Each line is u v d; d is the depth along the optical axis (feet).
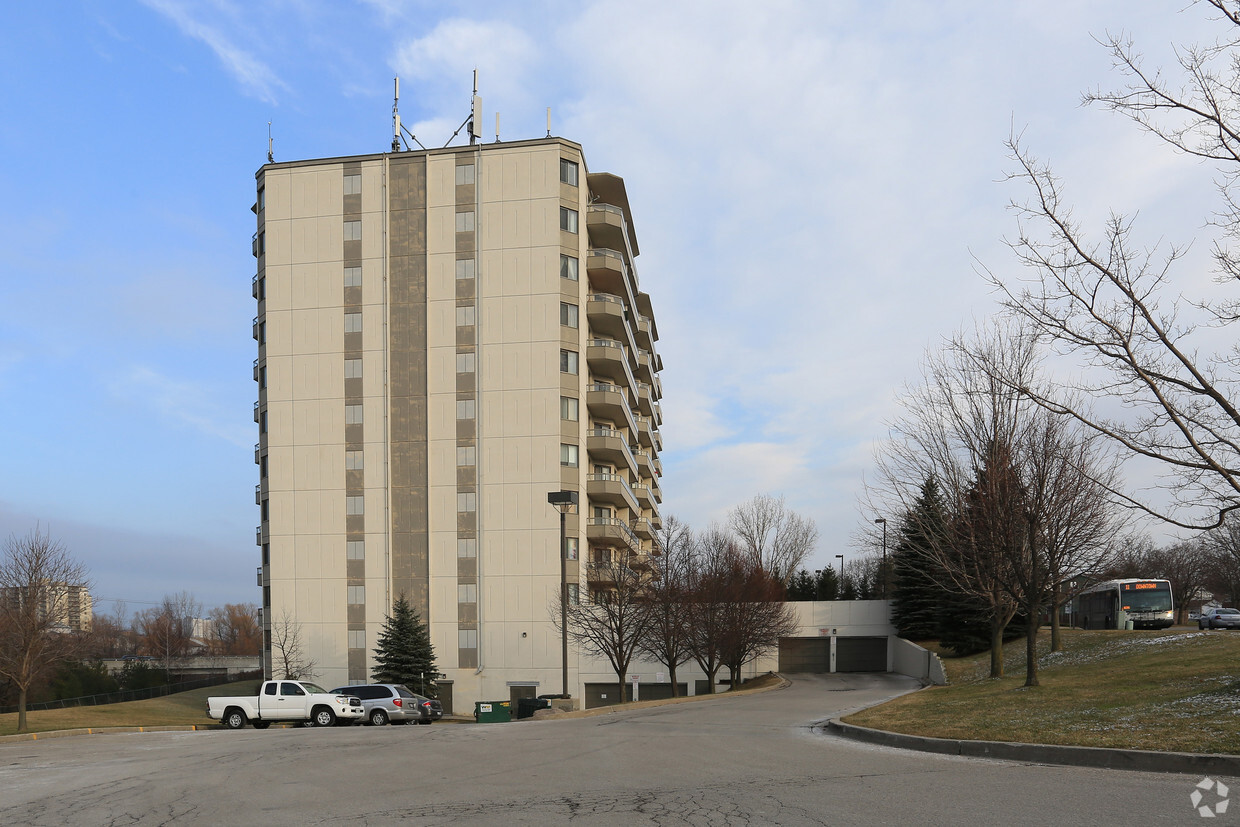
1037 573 77.41
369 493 174.81
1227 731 37.81
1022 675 95.76
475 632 169.07
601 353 186.39
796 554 285.64
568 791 35.45
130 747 69.31
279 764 50.52
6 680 179.11
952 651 173.06
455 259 178.19
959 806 28.73
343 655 171.73
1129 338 45.80
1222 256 43.60
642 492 217.36
